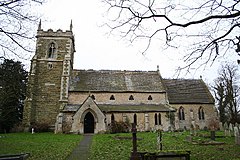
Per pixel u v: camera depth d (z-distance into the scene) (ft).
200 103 147.74
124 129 119.75
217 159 41.63
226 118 152.97
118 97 136.67
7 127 130.11
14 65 60.85
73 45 153.17
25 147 60.39
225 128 101.96
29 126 120.78
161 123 127.75
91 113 117.50
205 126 144.25
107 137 90.33
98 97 134.31
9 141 74.33
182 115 144.77
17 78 62.49
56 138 86.12
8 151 53.11
